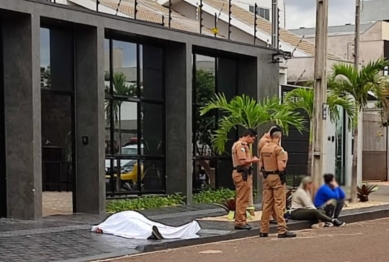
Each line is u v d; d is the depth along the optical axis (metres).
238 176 13.21
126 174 18.02
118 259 10.49
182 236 12.34
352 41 37.28
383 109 20.83
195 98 19.91
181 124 18.67
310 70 26.89
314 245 11.83
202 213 16.30
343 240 12.49
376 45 36.06
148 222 12.79
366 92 18.97
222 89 20.81
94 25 16.00
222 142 17.11
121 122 17.88
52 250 10.97
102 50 16.22
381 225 15.26
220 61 20.75
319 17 16.16
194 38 18.78
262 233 13.06
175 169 18.80
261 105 17.03
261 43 29.09
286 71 26.05
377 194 22.86
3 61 14.96
